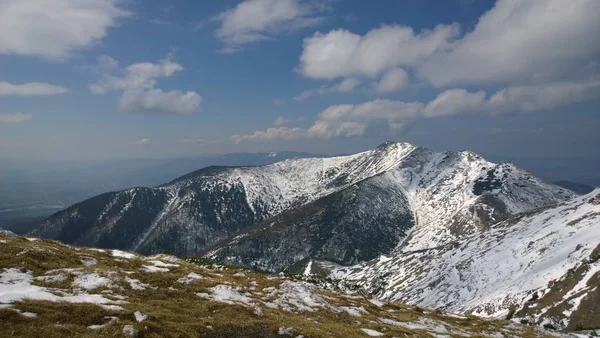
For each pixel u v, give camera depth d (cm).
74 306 2402
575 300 14750
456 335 4684
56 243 4528
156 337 2238
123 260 4372
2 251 3353
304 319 3525
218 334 2588
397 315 5262
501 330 5869
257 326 2873
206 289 3697
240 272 5338
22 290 2636
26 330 1967
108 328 2173
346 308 4516
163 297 3244
